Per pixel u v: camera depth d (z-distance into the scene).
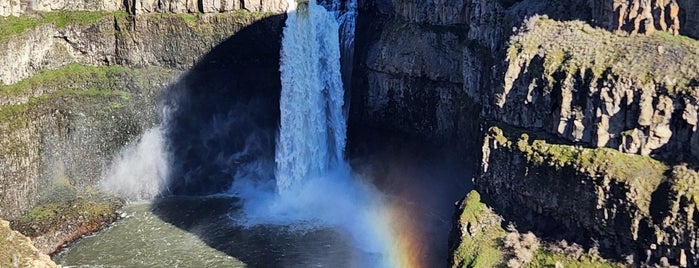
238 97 119.44
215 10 116.75
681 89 68.88
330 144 118.81
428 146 108.81
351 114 119.31
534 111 78.50
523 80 79.25
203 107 118.25
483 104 86.31
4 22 104.44
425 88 108.31
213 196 113.62
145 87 116.00
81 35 114.06
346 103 119.69
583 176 71.75
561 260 71.94
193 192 114.81
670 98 69.25
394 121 113.88
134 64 116.88
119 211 107.31
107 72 115.62
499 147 80.44
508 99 80.81
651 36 74.12
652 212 67.75
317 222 103.38
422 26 108.38
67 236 99.38
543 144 76.75
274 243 97.94
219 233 100.94
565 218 74.56
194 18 116.62
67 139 109.06
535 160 76.31
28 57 105.75
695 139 68.00
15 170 98.69
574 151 74.00
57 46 112.81
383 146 114.06
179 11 116.31
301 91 115.62
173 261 93.62
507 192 80.38
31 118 103.12
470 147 96.75
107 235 100.25
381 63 112.88
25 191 100.62
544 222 77.06
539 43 79.69
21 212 99.88
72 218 102.56
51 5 112.75
